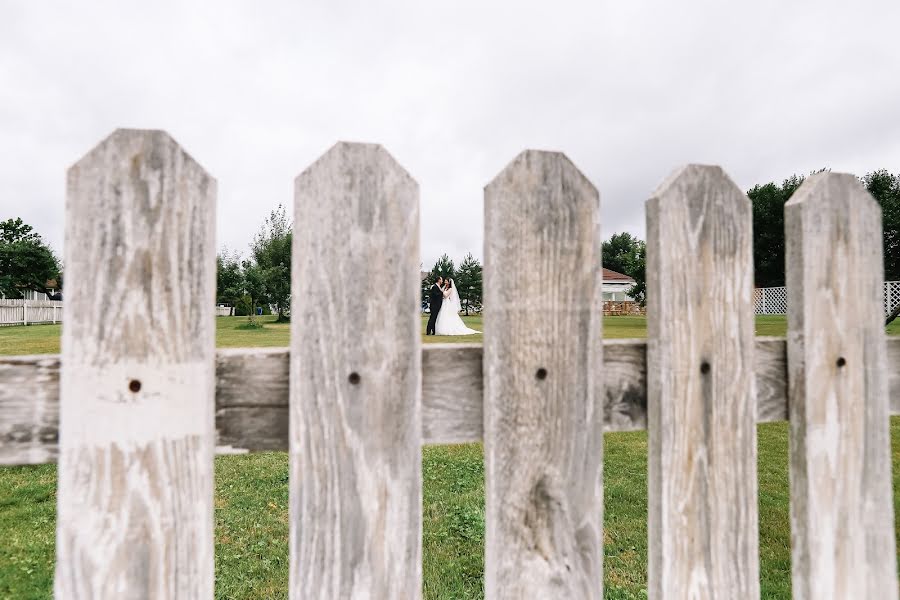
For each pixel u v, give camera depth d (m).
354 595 0.95
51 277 41.97
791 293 1.19
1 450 0.85
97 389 0.86
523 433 1.02
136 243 0.87
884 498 1.20
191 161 0.90
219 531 2.77
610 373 1.09
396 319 0.97
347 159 0.96
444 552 2.54
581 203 1.06
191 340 0.90
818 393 1.17
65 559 0.84
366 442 0.96
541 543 1.01
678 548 1.07
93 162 0.86
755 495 1.12
